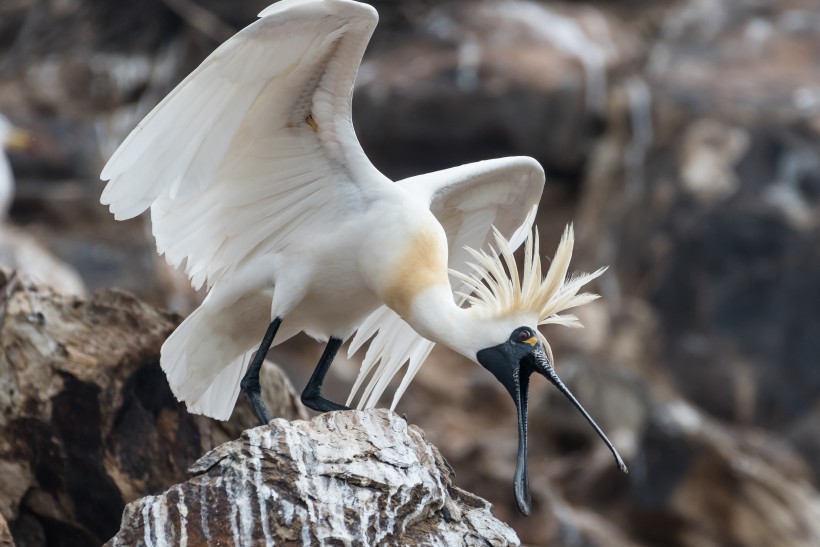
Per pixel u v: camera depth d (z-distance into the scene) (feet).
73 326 30.12
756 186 77.46
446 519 22.49
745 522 55.11
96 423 29.27
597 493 58.44
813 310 74.74
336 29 25.73
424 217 27.94
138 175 26.07
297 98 27.22
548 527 53.36
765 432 73.46
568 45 80.69
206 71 25.62
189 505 21.65
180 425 30.68
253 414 32.27
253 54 25.77
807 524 54.90
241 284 28.68
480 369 73.05
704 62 84.02
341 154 27.96
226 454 22.15
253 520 21.38
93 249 69.36
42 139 77.05
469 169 31.48
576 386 65.67
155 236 28.58
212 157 26.86
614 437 63.67
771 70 83.30
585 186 80.02
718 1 88.99
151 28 84.23
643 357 75.31
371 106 77.00
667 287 76.89
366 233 27.84
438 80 77.30
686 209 77.46
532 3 83.87
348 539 21.11
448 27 81.00
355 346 32.22
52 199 73.82
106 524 29.50
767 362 74.38
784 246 75.56
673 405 59.93
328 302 28.81
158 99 81.76
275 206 28.40
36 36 86.22
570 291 26.96
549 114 77.97
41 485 29.22
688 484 55.52
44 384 29.14
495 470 57.62
